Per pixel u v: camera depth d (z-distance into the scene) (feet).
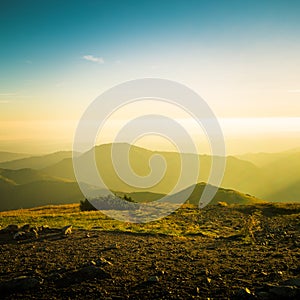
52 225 84.17
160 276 32.86
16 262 40.57
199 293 27.89
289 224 84.12
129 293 28.22
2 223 92.63
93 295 27.91
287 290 26.81
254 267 36.32
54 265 38.34
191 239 59.36
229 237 62.39
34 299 27.40
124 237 60.64
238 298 26.50
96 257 42.45
